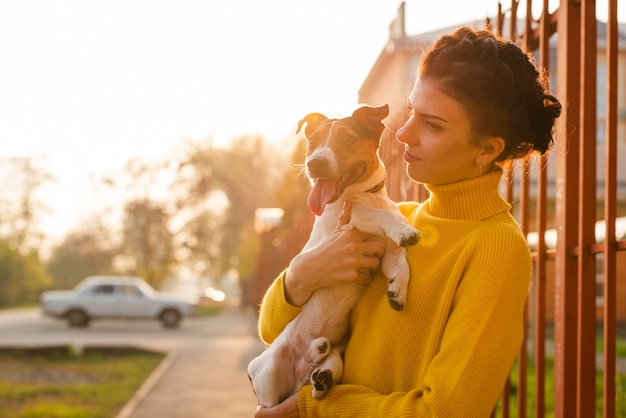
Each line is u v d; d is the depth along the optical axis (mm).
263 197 54000
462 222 2318
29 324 28859
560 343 3158
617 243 2818
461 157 2258
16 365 13805
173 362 13914
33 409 8695
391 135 5727
